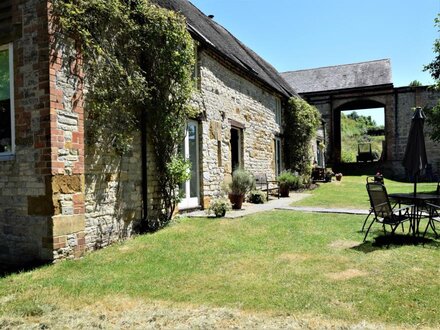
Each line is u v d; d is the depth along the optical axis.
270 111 15.11
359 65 27.12
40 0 4.97
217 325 2.93
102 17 5.82
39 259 4.93
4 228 5.23
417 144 6.46
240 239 6.01
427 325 2.88
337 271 4.29
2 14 5.29
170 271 4.45
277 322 2.96
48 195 4.87
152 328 2.91
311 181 17.92
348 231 6.53
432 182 20.23
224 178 10.54
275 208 9.55
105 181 5.98
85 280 4.15
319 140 22.70
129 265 4.73
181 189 8.34
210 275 4.26
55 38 5.01
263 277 4.13
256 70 13.68
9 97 5.35
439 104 13.95
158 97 7.12
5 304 3.48
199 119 9.19
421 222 7.44
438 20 12.95
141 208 6.94
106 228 5.95
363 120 54.91
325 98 25.31
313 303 3.34
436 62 13.26
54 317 3.17
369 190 6.09
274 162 15.42
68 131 5.16
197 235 6.31
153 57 7.01
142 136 6.98
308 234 6.29
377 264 4.51
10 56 5.21
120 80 6.22
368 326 2.85
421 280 3.90
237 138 12.09
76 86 5.35
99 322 3.04
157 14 6.95
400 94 23.47
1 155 5.26
